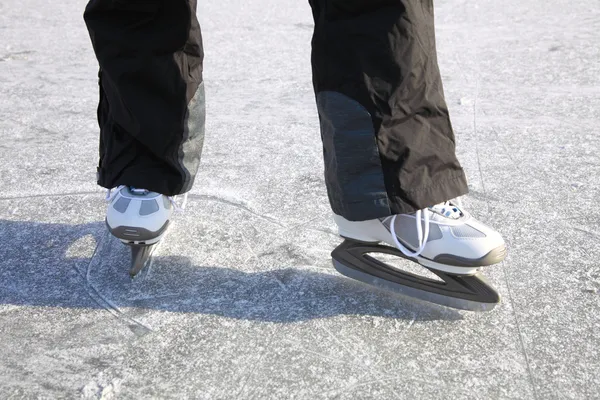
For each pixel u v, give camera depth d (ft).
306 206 6.63
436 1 16.21
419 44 4.37
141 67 4.91
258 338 4.68
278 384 4.23
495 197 6.70
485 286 4.79
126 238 5.31
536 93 9.76
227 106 9.66
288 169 7.51
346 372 4.32
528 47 12.10
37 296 5.26
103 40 4.89
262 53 12.40
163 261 5.72
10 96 10.32
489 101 9.50
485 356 4.44
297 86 10.48
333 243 5.95
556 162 7.47
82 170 7.60
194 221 6.39
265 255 5.78
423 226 4.83
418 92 4.47
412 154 4.54
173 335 4.75
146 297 5.22
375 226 4.94
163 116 5.04
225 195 6.88
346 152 4.59
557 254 5.64
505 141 8.11
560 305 4.96
